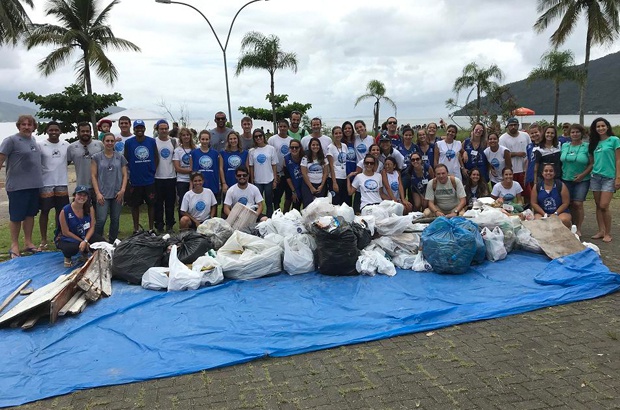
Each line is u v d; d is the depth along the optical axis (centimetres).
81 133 759
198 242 623
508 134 904
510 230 660
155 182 838
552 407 314
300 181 855
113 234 763
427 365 376
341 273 595
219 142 890
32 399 344
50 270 646
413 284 558
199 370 377
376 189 786
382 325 446
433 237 601
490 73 2870
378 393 338
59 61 2512
